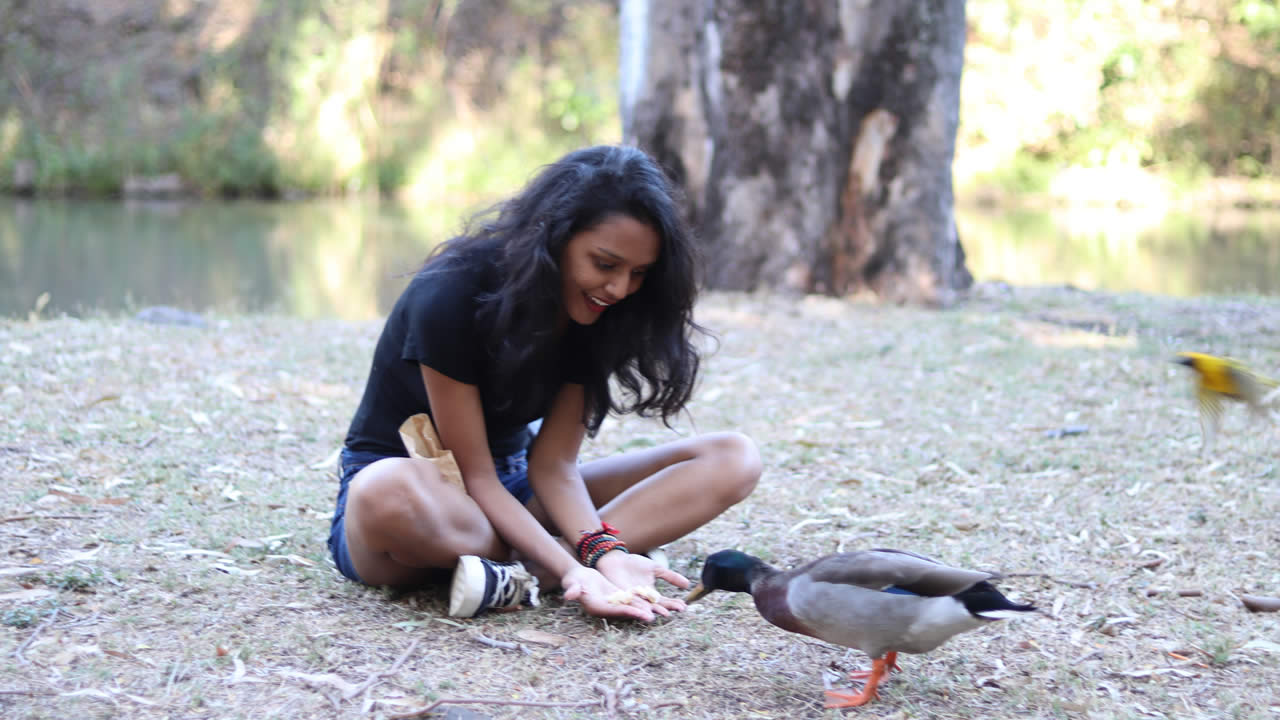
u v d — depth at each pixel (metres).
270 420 4.64
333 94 18.83
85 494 3.60
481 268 2.80
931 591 2.29
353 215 15.69
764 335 6.89
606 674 2.58
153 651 2.57
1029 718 2.43
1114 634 2.89
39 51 18.58
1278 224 15.91
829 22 8.21
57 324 6.13
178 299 8.90
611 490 3.30
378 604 2.91
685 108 8.60
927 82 8.23
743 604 3.04
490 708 2.39
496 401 2.91
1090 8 19.11
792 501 3.94
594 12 21.47
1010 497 3.99
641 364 2.89
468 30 20.97
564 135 20.97
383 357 2.95
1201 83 19.70
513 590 2.87
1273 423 4.82
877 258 8.41
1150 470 4.29
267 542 3.29
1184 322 7.43
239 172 18.23
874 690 2.47
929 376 5.88
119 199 17.42
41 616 2.71
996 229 15.30
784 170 8.41
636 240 2.60
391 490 2.73
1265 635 2.88
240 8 19.06
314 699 2.39
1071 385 5.64
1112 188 19.58
